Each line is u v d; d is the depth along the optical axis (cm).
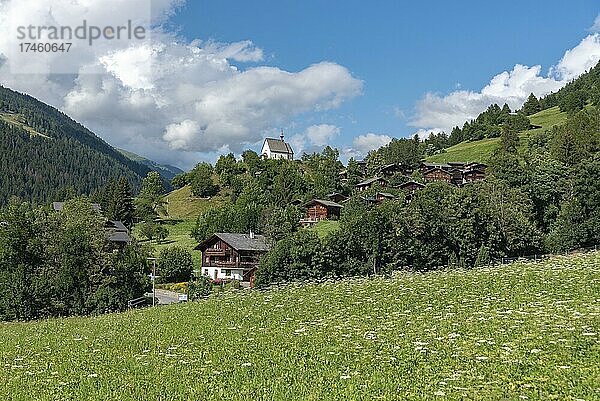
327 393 1448
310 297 3634
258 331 2573
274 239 9700
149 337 2747
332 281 4572
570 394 1292
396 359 1762
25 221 5794
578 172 8688
